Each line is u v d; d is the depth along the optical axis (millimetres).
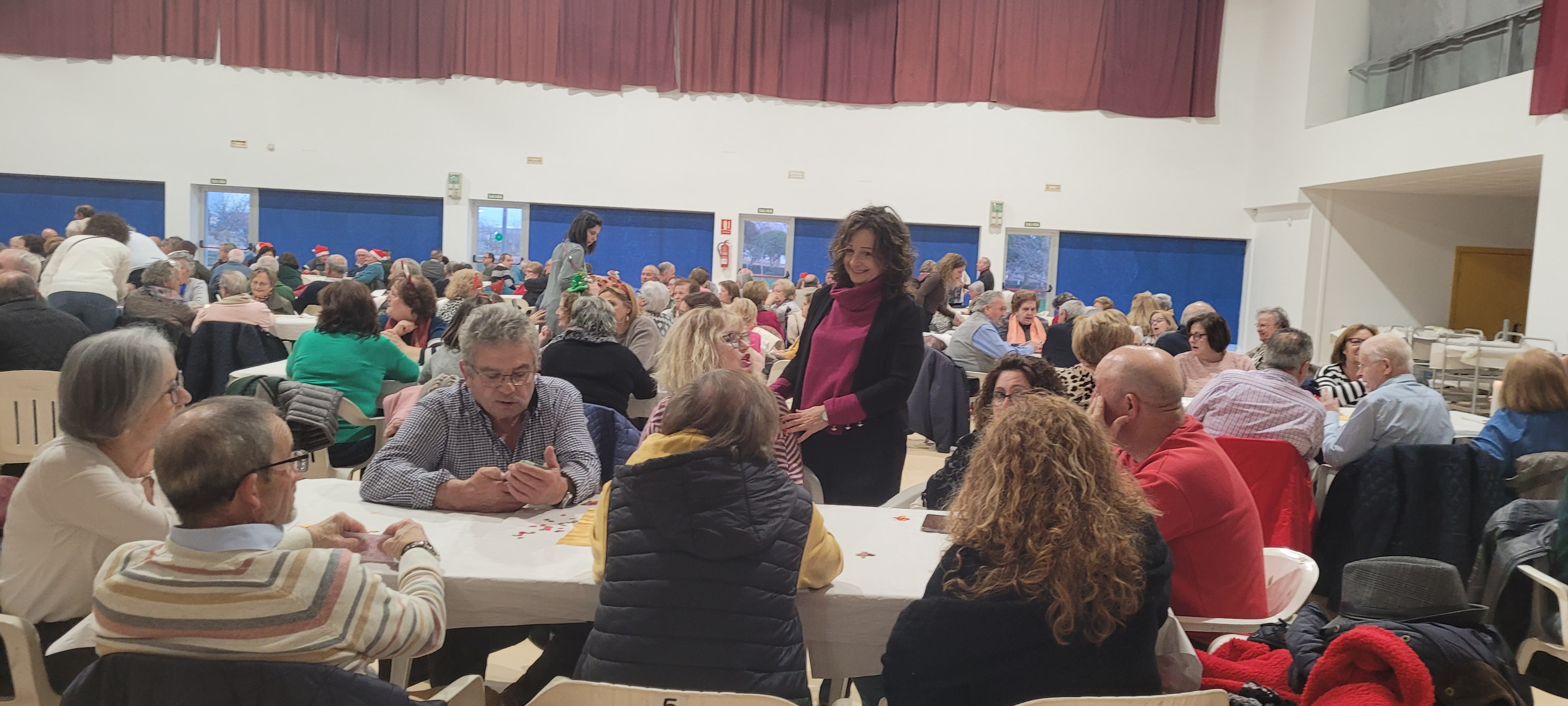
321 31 11156
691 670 1403
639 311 4441
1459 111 8000
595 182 11633
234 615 1166
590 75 11445
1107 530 1400
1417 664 1379
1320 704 1446
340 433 3520
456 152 11484
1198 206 11750
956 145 11656
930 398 6156
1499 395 3383
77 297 5059
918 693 1435
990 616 1388
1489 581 2566
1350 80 10242
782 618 1438
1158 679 1426
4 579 1694
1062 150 11656
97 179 11211
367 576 1246
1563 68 6855
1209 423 3262
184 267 5191
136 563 1198
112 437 1656
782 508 1500
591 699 1264
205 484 1191
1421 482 3096
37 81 11008
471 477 2027
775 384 2826
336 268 9234
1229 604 1945
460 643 2105
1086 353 3463
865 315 2617
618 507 1494
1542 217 7105
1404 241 10609
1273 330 5598
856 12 11477
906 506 2621
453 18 11273
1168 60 11484
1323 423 3158
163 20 11008
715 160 11680
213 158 11242
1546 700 2748
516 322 2021
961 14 11453
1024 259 11992
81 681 1169
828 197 11742
